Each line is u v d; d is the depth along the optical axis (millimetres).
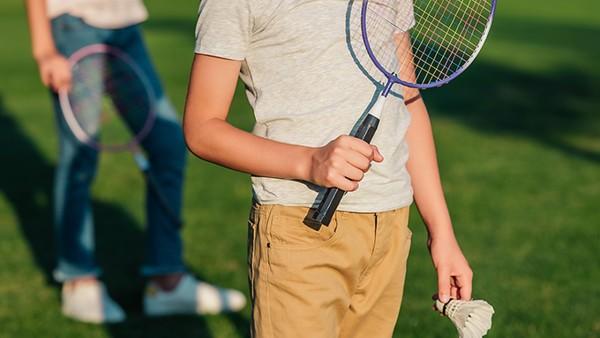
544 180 10180
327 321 3492
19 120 13180
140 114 6438
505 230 8461
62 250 6605
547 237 8297
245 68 3521
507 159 11070
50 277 7453
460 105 14383
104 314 6590
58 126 6461
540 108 14281
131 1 6438
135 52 6461
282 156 3344
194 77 3473
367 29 3553
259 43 3469
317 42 3443
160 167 6500
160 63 17812
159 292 6645
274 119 3471
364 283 3633
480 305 3695
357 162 3227
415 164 3865
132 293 7160
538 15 26125
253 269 3580
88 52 6340
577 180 10203
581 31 23188
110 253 8070
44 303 6910
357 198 3494
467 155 11227
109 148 6449
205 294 6695
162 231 6559
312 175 3287
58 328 6453
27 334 6352
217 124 3434
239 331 6402
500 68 17594
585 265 7625
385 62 3592
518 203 9312
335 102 3453
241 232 8461
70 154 6461
